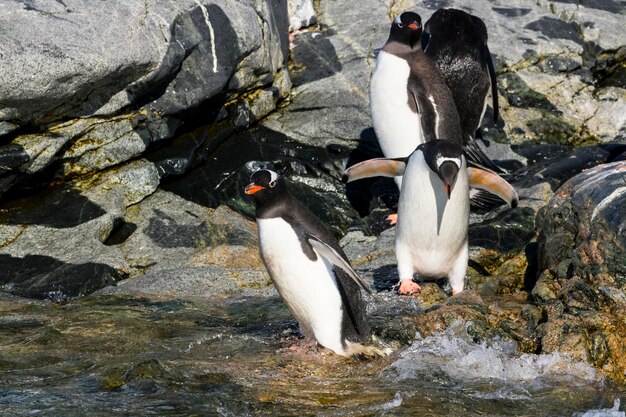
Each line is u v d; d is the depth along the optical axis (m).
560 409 8.07
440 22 14.11
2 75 10.91
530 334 9.46
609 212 10.31
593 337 9.04
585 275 10.11
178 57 12.63
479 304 10.10
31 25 11.48
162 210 12.64
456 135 12.90
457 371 8.75
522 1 17.41
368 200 13.35
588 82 15.96
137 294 10.84
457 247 10.52
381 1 17.31
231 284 11.12
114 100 12.37
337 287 8.98
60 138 12.07
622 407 8.12
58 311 10.32
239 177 13.30
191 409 7.67
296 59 16.02
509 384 8.53
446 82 13.78
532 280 11.45
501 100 15.45
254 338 9.52
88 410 7.57
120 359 8.82
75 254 11.45
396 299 10.38
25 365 8.62
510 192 10.55
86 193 12.44
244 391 8.12
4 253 11.43
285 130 14.38
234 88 13.88
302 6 16.58
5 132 11.54
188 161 13.20
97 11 12.12
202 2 13.16
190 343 9.34
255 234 12.36
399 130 13.00
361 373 8.69
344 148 14.06
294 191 13.38
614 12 17.36
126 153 12.73
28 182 12.27
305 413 7.76
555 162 13.81
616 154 13.86
